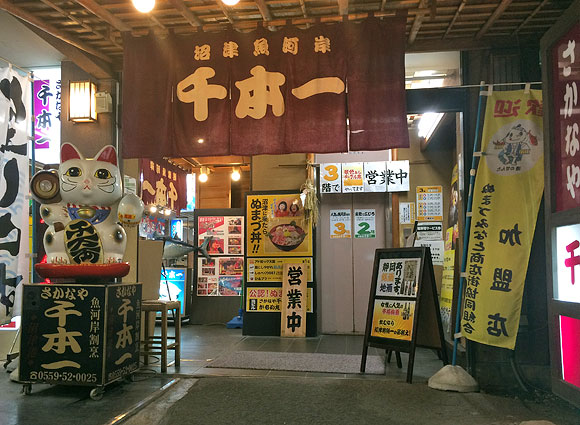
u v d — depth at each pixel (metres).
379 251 6.20
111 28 5.43
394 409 4.41
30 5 4.86
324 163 8.98
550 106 4.12
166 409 4.45
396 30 5.11
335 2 4.96
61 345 4.80
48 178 5.13
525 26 5.19
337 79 5.15
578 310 3.54
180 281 10.38
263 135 5.20
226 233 10.44
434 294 5.54
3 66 5.90
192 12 5.06
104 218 5.26
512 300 4.80
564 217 3.79
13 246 5.82
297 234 8.76
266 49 5.24
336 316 8.97
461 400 4.66
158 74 5.38
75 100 6.01
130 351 5.25
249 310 8.78
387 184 8.75
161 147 5.33
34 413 4.34
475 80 5.48
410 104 5.47
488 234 4.96
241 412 4.36
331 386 5.18
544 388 5.02
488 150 5.02
